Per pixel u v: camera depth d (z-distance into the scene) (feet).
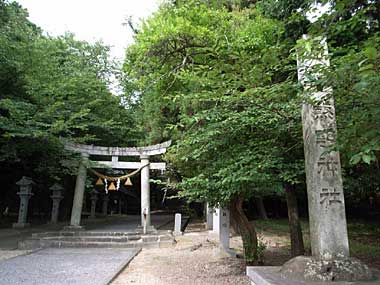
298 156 17.74
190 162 21.18
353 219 46.14
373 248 27.81
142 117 52.54
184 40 27.22
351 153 9.57
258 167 15.26
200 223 62.95
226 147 17.98
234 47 22.40
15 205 65.82
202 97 15.94
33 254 28.68
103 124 47.52
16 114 34.86
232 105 16.26
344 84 9.02
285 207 63.87
